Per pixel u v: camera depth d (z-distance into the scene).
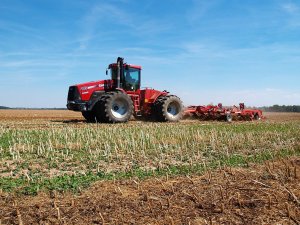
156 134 14.23
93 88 19.69
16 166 8.21
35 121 21.47
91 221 4.54
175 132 14.84
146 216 4.68
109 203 5.22
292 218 4.44
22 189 6.13
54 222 4.52
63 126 17.00
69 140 12.26
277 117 33.66
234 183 6.22
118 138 12.68
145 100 21.48
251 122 22.44
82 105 19.27
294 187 5.79
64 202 5.33
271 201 5.10
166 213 4.78
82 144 11.49
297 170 7.13
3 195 5.75
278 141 12.45
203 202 5.18
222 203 5.09
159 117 21.61
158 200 5.33
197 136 13.64
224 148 10.94
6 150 10.19
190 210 4.88
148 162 8.84
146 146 11.30
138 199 5.42
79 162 8.77
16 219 4.62
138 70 21.25
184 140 12.80
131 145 11.36
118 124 18.69
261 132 15.34
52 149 10.33
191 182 6.39
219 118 24.22
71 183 6.48
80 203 5.26
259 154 9.74
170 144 11.88
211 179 6.62
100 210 4.93
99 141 11.83
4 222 4.52
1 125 17.59
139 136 12.93
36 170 7.83
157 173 7.41
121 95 19.73
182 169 7.75
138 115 21.62
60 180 6.77
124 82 20.69
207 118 24.34
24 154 9.70
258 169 7.49
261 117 26.67
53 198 5.58
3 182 6.57
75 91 19.33
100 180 6.79
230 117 23.95
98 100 19.62
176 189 5.93
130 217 4.66
